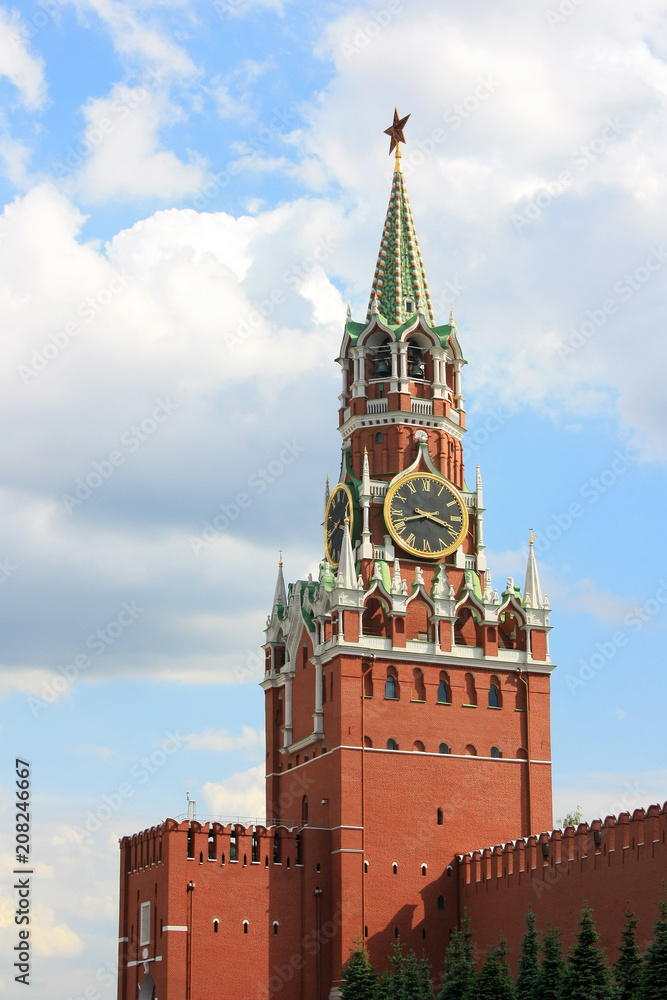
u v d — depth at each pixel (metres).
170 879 128.38
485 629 142.62
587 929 105.81
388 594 139.88
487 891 130.62
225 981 128.00
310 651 144.12
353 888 131.75
